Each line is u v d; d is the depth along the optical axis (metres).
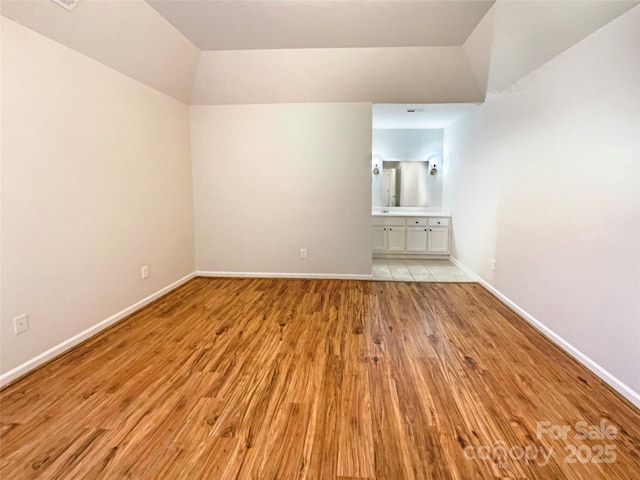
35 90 2.31
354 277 4.66
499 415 1.89
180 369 2.37
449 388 2.15
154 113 3.73
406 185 6.26
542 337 2.86
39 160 2.36
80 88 2.69
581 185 2.39
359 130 4.38
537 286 3.00
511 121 3.46
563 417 1.87
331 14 2.91
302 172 4.52
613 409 1.93
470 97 4.13
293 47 3.64
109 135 3.03
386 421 1.85
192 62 3.86
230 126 4.50
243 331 3.00
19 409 1.93
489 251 4.09
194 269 4.76
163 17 2.98
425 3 2.71
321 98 4.29
